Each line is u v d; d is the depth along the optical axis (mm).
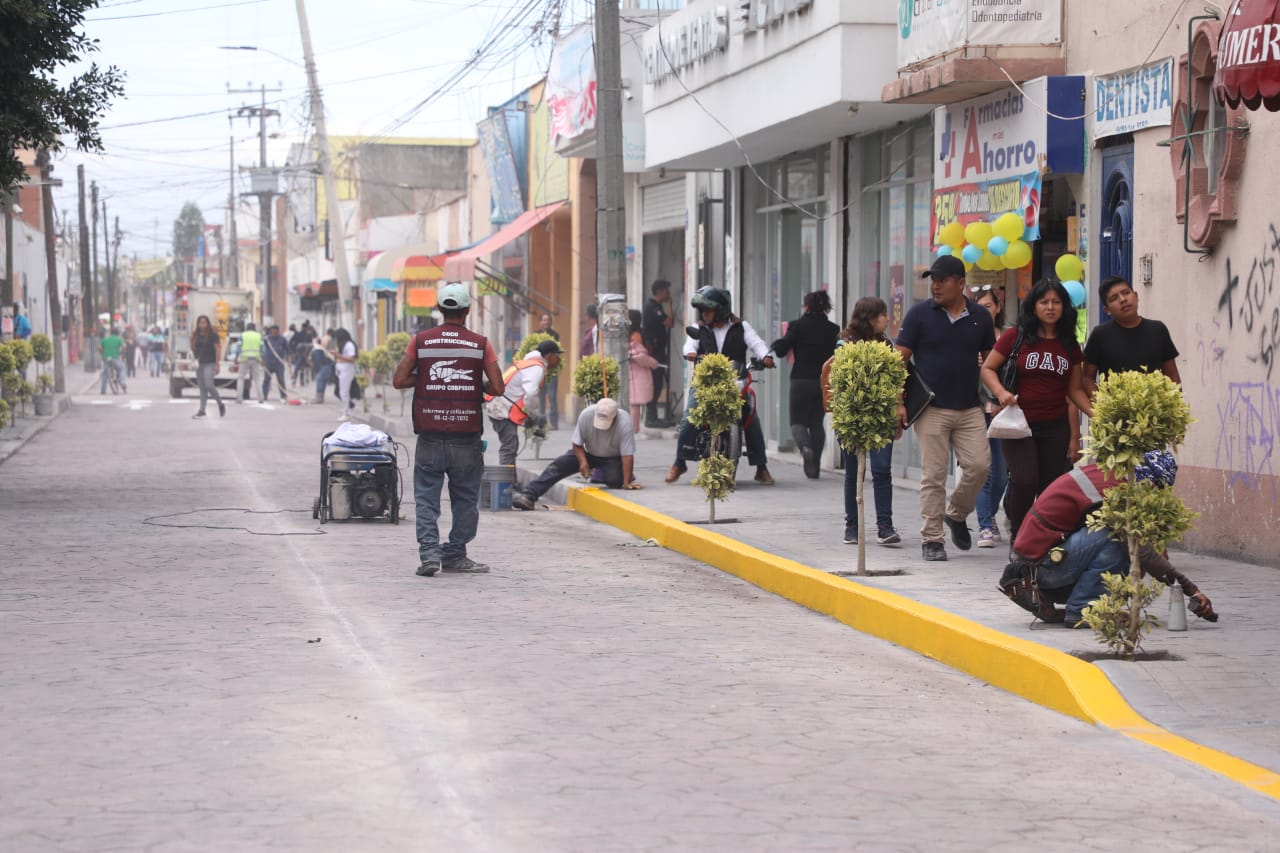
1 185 17812
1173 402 8180
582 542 14797
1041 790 6414
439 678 8320
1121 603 8320
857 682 8609
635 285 29375
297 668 8539
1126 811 6121
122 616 10234
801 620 10727
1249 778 6617
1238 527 11688
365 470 15828
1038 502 9227
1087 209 13648
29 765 6496
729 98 20125
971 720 7738
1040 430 10836
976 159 15172
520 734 7102
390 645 9258
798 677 8672
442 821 5738
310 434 30312
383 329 62250
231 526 15508
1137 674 8062
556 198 33844
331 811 5855
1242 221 11547
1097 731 7496
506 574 12500
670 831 5664
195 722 7262
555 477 17781
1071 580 9125
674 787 6277
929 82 14680
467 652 9086
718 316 17656
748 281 23641
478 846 5445
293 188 83188
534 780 6332
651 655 9180
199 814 5805
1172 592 9055
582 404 31250
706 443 17859
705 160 22719
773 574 11945
